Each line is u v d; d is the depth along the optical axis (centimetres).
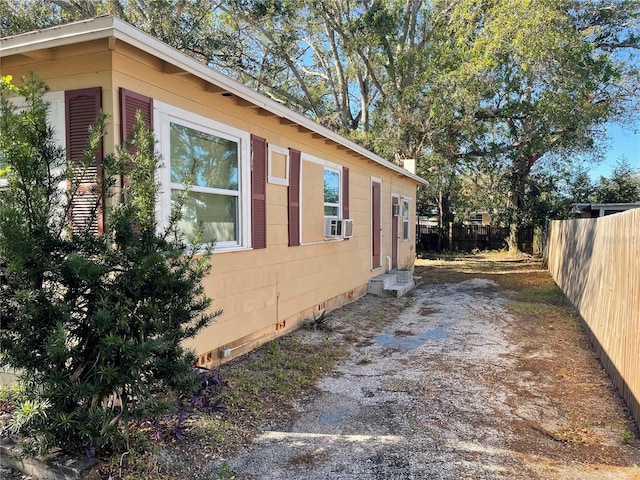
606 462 304
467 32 1599
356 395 417
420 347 592
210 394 368
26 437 273
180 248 293
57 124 357
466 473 284
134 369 258
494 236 2194
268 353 529
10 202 248
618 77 1538
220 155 476
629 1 1625
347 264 870
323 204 746
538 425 362
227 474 271
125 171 290
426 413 378
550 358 548
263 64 1806
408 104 1702
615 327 468
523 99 1664
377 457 302
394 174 1183
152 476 263
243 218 512
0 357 251
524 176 2045
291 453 305
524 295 1030
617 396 427
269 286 573
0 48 340
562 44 1410
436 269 1584
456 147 1770
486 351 574
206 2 1462
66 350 242
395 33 1800
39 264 248
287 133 614
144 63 369
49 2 1335
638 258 395
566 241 1024
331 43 1980
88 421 246
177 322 289
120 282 264
